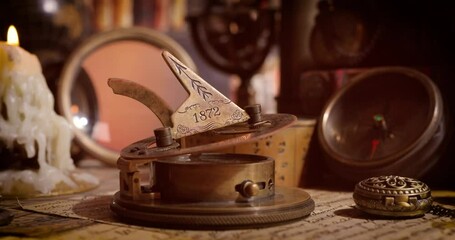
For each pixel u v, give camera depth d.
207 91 0.29
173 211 0.27
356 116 0.37
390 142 0.35
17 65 0.35
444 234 0.26
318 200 0.33
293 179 0.37
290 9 0.43
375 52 0.41
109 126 0.46
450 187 0.37
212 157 0.31
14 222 0.28
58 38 0.49
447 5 0.38
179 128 0.28
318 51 0.40
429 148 0.34
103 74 0.47
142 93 0.30
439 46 0.39
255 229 0.27
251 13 0.50
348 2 0.39
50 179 0.34
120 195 0.29
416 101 0.36
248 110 0.29
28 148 0.34
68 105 0.45
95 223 0.28
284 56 0.43
